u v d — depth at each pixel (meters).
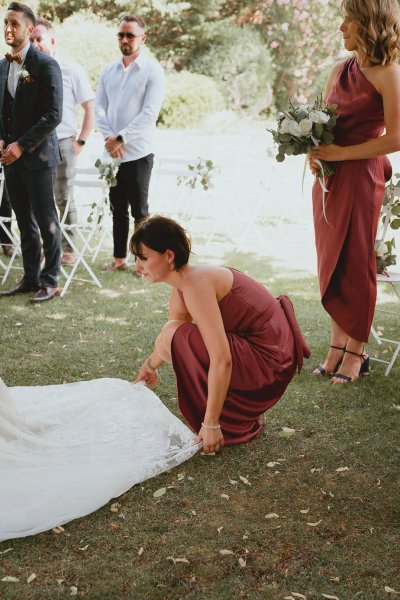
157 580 2.04
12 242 5.98
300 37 17.75
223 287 2.74
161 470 2.63
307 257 6.50
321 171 3.35
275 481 2.61
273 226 8.09
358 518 2.38
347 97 3.31
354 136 3.33
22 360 3.75
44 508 2.32
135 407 3.05
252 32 18.72
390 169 3.53
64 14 18.23
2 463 2.54
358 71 3.28
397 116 3.19
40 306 4.70
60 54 14.55
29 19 4.57
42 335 4.13
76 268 5.52
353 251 3.39
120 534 2.26
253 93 18.20
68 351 3.89
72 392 3.21
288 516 2.39
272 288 5.32
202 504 2.45
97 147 8.68
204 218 8.41
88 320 4.44
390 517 2.39
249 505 2.45
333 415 3.18
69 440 2.78
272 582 2.05
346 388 3.48
